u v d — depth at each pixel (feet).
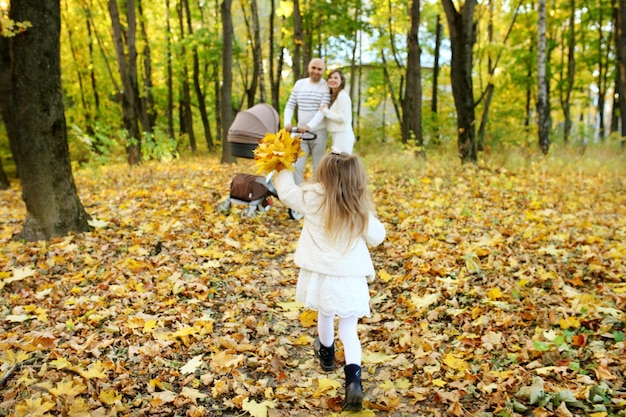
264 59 76.18
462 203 24.50
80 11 53.88
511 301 13.23
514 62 61.98
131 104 44.93
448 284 14.38
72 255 16.90
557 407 8.71
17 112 17.89
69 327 11.76
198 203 24.18
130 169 39.81
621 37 30.45
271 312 13.39
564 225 20.51
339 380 10.19
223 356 10.70
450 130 62.39
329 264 9.03
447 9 35.78
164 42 61.05
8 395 8.78
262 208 22.49
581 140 58.59
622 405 8.54
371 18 59.77
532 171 34.19
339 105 20.70
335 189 9.14
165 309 13.12
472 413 8.89
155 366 10.36
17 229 20.40
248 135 20.95
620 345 10.41
